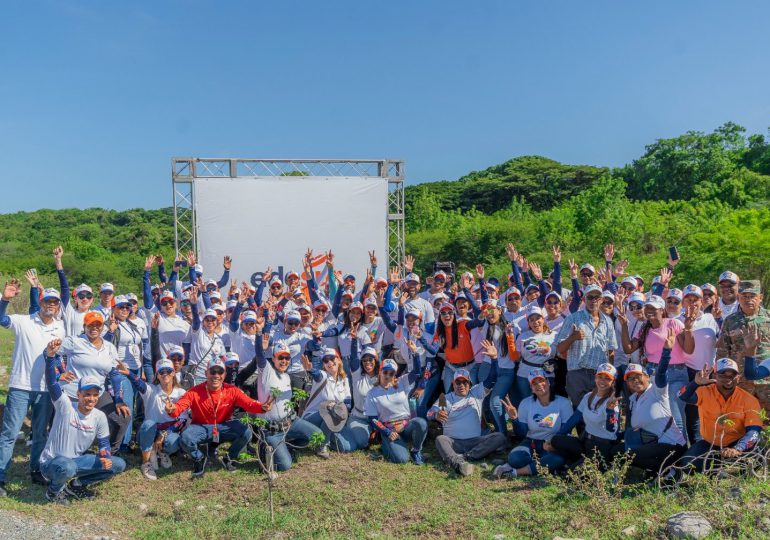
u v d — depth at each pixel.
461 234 33.47
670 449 6.68
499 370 8.56
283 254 16.62
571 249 27.44
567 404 7.64
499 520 6.24
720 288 8.00
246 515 6.55
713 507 5.71
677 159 43.00
